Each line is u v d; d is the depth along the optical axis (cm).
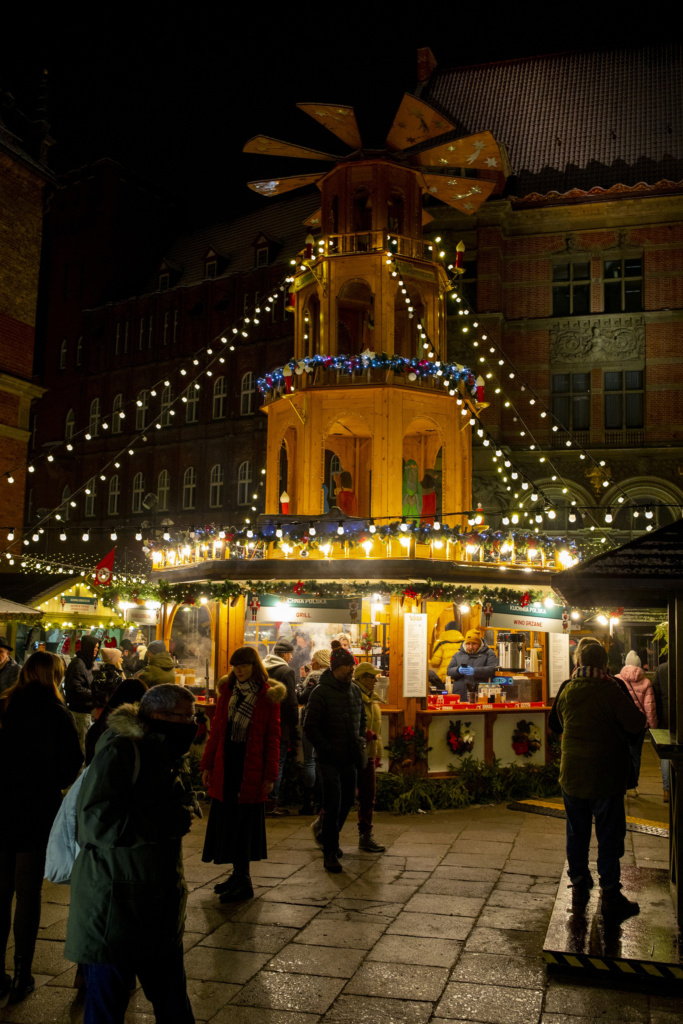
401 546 1188
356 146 1477
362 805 839
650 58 3503
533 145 3344
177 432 4119
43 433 4681
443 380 1391
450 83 3684
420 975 521
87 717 1103
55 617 1645
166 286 4516
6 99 2520
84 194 4759
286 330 3809
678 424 2894
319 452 1346
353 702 793
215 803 686
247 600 1189
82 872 370
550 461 2948
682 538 603
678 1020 461
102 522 4322
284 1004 479
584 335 3017
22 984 489
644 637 2561
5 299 2284
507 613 1213
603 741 623
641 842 866
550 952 525
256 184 1564
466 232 3081
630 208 3005
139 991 509
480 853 827
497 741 1196
